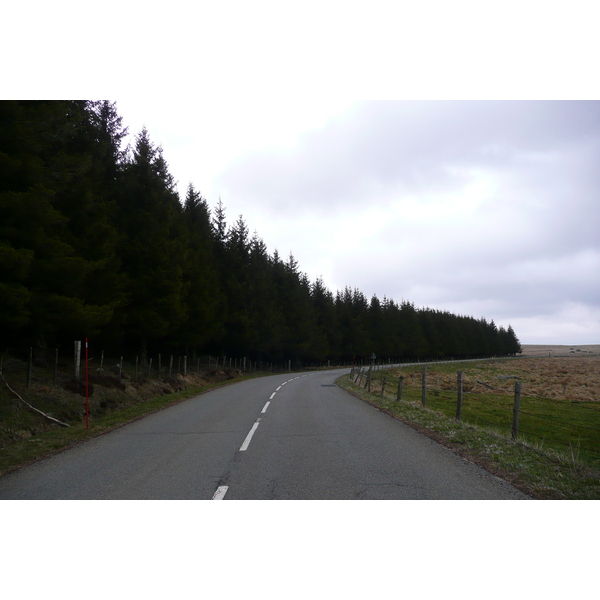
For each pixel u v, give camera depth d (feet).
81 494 19.89
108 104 86.07
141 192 90.89
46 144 47.32
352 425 38.86
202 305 107.14
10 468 24.64
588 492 19.58
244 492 19.83
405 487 20.25
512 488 20.10
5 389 41.91
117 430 37.19
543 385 131.44
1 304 42.50
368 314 334.44
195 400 62.85
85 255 62.28
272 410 50.24
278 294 217.56
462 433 33.68
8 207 41.98
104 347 86.79
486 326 548.31
